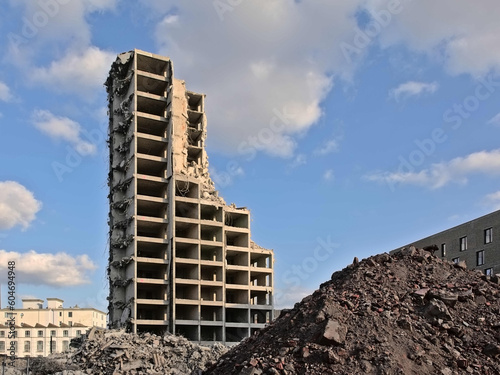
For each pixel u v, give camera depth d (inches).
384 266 857.5
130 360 1723.7
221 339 2970.0
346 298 747.4
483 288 772.0
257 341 784.3
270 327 813.2
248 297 3132.4
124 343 1857.8
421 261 874.8
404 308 710.5
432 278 815.7
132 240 2918.3
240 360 743.7
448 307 717.9
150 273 3088.1
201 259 3211.1
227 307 3031.5
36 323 4749.0
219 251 3154.5
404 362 596.7
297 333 689.0
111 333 2138.3
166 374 1643.7
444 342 650.8
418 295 741.3
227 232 3253.0
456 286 778.2
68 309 5019.7
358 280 804.6
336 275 884.6
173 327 2797.7
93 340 1974.7
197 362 1797.5
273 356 661.3
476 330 676.1
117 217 3152.1
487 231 2352.4
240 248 3203.7
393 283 791.1
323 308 709.3
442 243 2677.2
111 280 3061.0
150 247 3075.8
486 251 2324.1
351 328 661.9
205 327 3051.2
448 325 678.5
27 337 4601.4
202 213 3316.9
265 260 3398.1
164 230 3097.9
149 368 1700.3
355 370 585.6
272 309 3208.7
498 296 754.8
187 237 3184.1
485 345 645.9
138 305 2915.8
